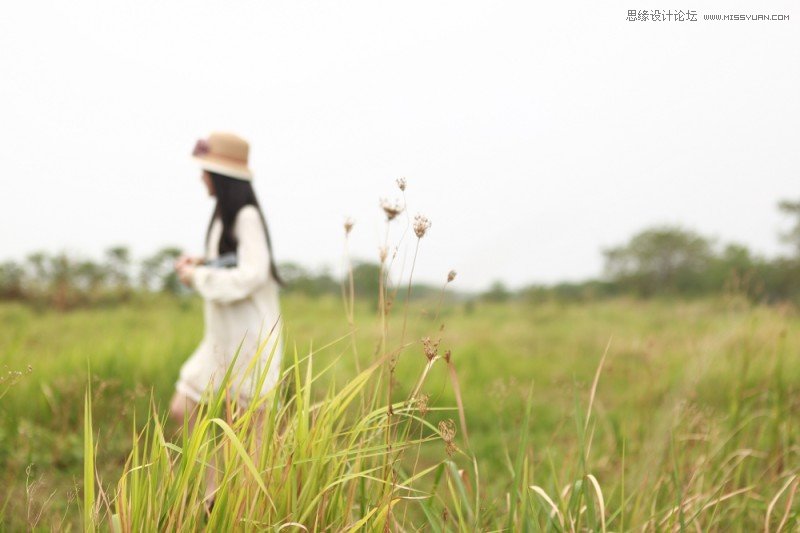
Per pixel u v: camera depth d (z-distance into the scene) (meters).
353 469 1.74
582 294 24.53
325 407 1.75
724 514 2.43
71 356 5.32
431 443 4.27
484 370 7.00
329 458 1.64
